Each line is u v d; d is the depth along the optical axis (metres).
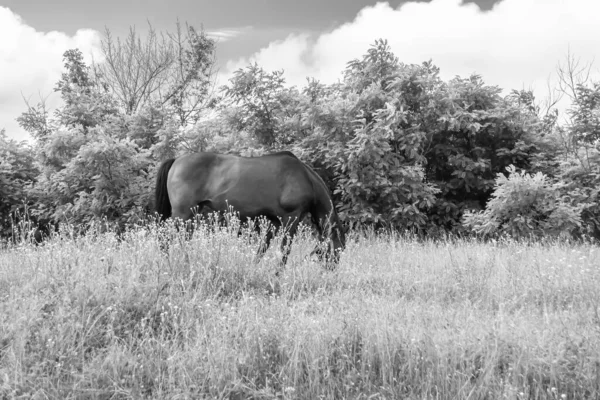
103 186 11.02
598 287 5.80
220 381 3.51
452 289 6.16
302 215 7.66
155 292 5.05
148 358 3.91
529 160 12.85
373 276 6.84
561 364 3.70
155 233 6.61
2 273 5.65
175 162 7.65
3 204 12.51
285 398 3.38
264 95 12.48
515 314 4.69
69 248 5.90
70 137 11.63
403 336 4.04
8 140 13.14
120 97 23.73
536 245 8.87
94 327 4.27
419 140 11.44
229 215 7.17
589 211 11.02
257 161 7.48
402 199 11.45
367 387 3.62
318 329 4.15
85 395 3.40
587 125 11.30
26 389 3.36
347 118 11.47
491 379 3.52
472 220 11.02
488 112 12.28
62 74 20.52
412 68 12.02
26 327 3.94
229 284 5.95
